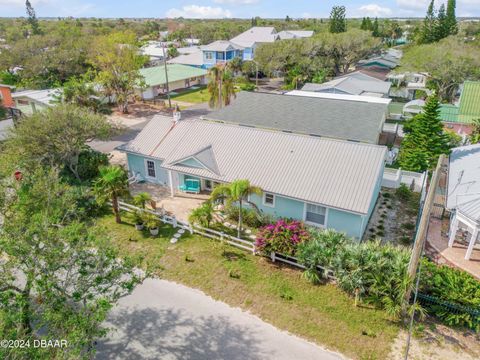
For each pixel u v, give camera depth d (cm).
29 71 6306
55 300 1080
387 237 2088
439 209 2227
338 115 3259
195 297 1622
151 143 2716
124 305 1577
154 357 1330
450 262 1847
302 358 1323
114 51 4747
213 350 1357
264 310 1546
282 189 2081
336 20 9988
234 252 1934
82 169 2666
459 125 3900
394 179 2705
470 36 10719
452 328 1451
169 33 13062
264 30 10019
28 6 11069
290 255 1773
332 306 1562
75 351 955
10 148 2388
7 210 1368
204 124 2703
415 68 5688
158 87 6159
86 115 2588
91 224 2166
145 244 2000
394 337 1409
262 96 3759
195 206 2417
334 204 1933
